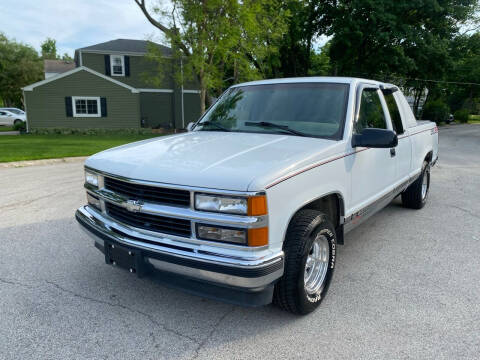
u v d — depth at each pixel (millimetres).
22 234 4902
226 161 2676
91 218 3221
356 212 3629
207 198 2447
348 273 3852
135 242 2736
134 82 29109
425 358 2533
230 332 2832
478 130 30656
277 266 2500
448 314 3070
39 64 45406
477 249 4500
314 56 39156
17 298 3295
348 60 28438
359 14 26359
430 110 40188
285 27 22234
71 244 4574
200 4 18922
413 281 3668
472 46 32844
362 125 3658
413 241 4773
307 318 3018
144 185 2662
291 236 2781
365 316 3045
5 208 6105
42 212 5898
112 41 30844
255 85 4207
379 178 4062
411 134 5070
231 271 2393
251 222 2363
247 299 2521
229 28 18812
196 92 30219
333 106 3535
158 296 3369
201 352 2598
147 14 21094
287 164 2619
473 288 3523
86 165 3320
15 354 2561
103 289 3480
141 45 30531
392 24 25609
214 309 3160
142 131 25297
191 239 2545
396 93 4906
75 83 23750
